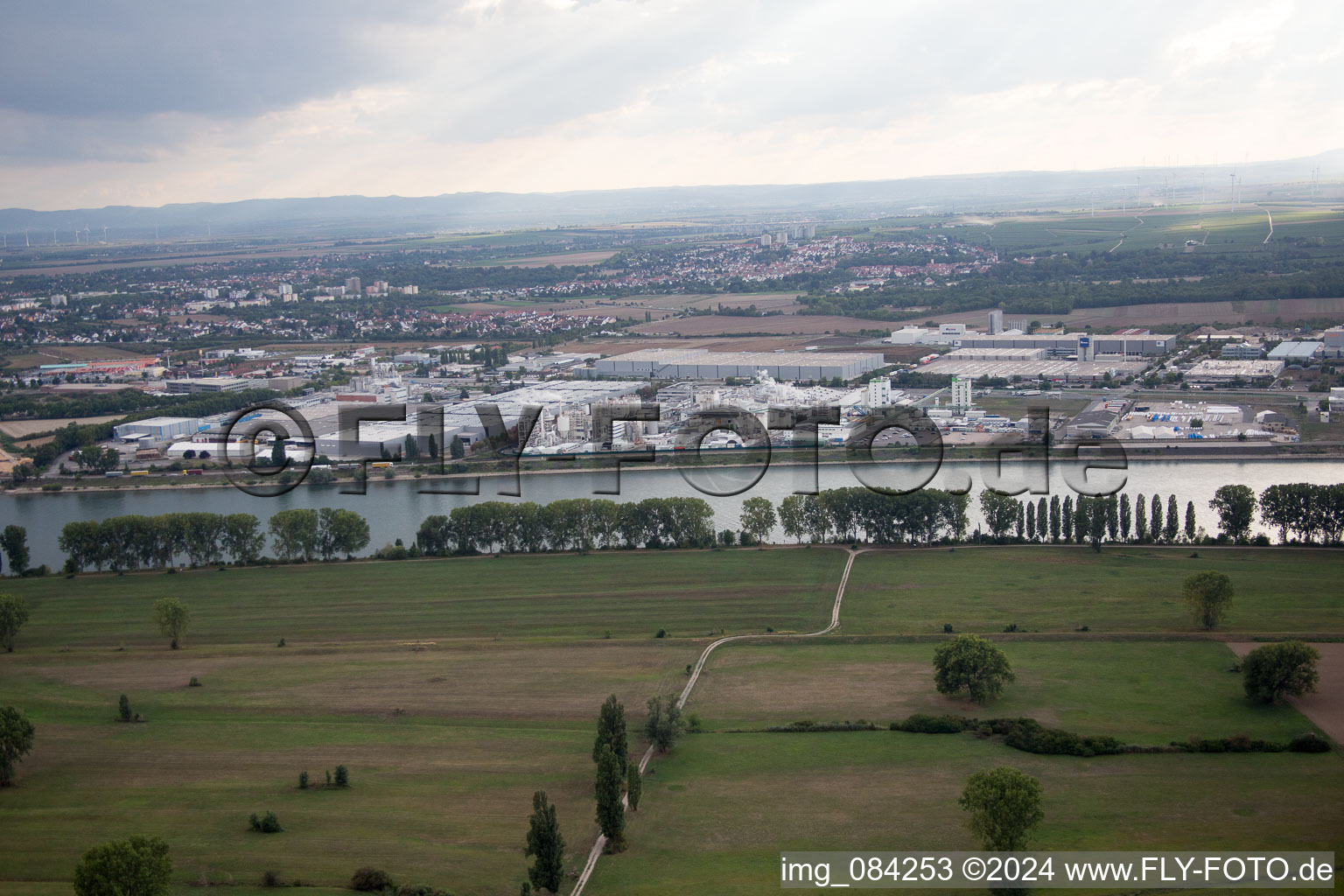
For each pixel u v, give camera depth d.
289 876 125.19
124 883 113.25
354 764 157.62
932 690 180.38
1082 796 140.50
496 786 149.25
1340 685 175.25
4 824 140.00
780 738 163.12
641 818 139.00
